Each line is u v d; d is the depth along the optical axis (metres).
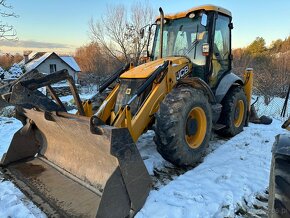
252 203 2.95
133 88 3.77
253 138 5.19
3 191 3.16
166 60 4.05
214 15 4.52
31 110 3.42
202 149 3.90
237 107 5.46
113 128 2.48
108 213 2.44
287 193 1.64
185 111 3.52
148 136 5.15
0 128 6.50
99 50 25.31
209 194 3.07
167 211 2.75
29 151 3.91
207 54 4.28
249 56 26.42
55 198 2.94
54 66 31.14
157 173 3.69
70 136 3.17
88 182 3.09
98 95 4.30
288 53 24.00
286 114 8.86
